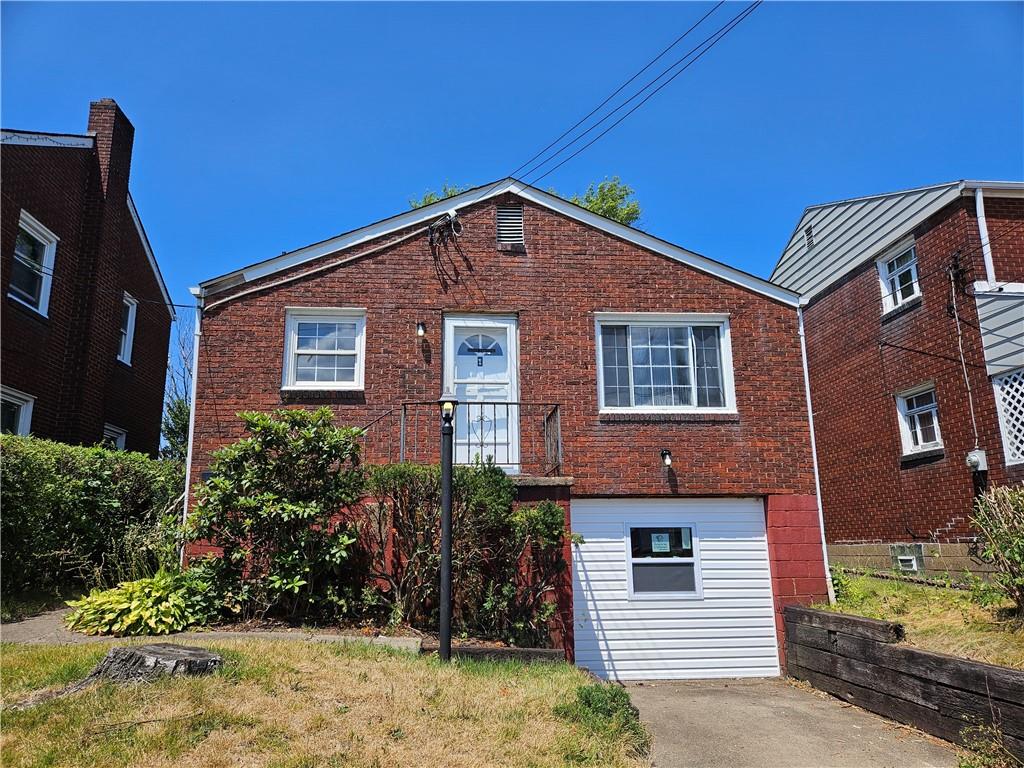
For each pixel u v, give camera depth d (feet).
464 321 33.71
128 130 47.50
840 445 49.14
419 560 26.27
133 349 50.62
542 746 16.06
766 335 34.94
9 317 36.24
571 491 32.14
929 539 39.88
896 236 43.47
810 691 28.17
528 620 27.48
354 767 14.07
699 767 18.74
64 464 30.09
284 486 25.79
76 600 28.25
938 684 21.16
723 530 33.12
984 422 36.29
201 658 17.63
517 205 35.06
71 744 13.75
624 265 34.91
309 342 33.01
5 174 35.96
